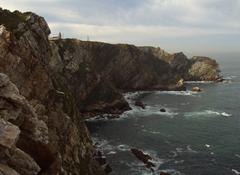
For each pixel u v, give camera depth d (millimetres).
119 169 63312
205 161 68375
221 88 175750
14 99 23719
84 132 63219
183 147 77562
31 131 26594
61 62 104562
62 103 55344
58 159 29891
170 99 142750
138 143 80375
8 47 41938
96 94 120062
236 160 69125
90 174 51750
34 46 55594
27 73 45594
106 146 77750
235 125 99125
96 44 154375
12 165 20156
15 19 57594
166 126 97375
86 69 121000
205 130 93188
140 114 113562
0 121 19500
